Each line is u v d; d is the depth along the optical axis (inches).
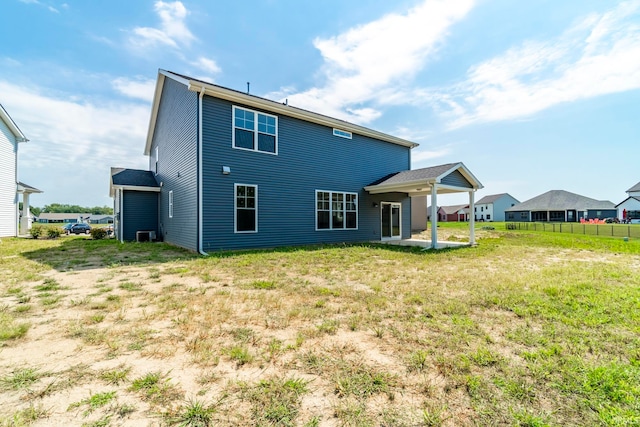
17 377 80.4
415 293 173.5
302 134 451.2
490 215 2541.8
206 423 63.5
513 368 87.7
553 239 581.9
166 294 169.3
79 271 238.1
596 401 72.2
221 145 370.6
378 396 74.3
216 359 91.9
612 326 122.5
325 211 478.9
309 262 284.5
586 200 1845.5
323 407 69.6
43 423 62.4
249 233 392.2
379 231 559.5
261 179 405.1
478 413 67.9
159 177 564.4
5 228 625.9
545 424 64.0
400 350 100.0
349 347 102.2
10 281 201.5
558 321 128.5
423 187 463.5
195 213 358.6
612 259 317.1
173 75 390.3
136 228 555.5
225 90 362.9
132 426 62.1
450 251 377.4
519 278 213.2
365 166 538.6
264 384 78.5
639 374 83.5
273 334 113.3
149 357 93.5
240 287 187.9
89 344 102.9
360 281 206.8
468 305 150.7
